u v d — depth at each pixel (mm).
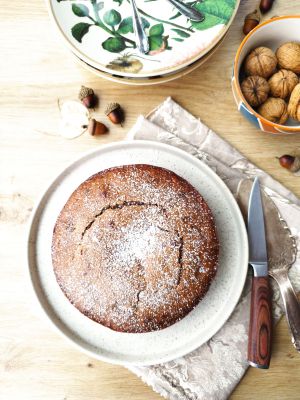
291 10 466
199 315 423
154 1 435
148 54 425
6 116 462
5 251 447
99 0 431
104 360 406
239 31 467
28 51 466
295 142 460
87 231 397
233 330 432
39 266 435
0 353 438
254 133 462
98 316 392
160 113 459
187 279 387
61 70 466
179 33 430
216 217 434
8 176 457
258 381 432
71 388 436
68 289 399
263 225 434
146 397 434
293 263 436
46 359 438
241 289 415
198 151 454
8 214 453
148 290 386
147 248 389
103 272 389
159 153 444
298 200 445
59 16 424
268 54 419
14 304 442
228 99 465
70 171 445
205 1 430
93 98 457
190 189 409
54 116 464
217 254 402
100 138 464
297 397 429
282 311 436
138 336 421
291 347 434
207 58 433
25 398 434
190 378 427
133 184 404
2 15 466
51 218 442
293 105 415
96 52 425
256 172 452
